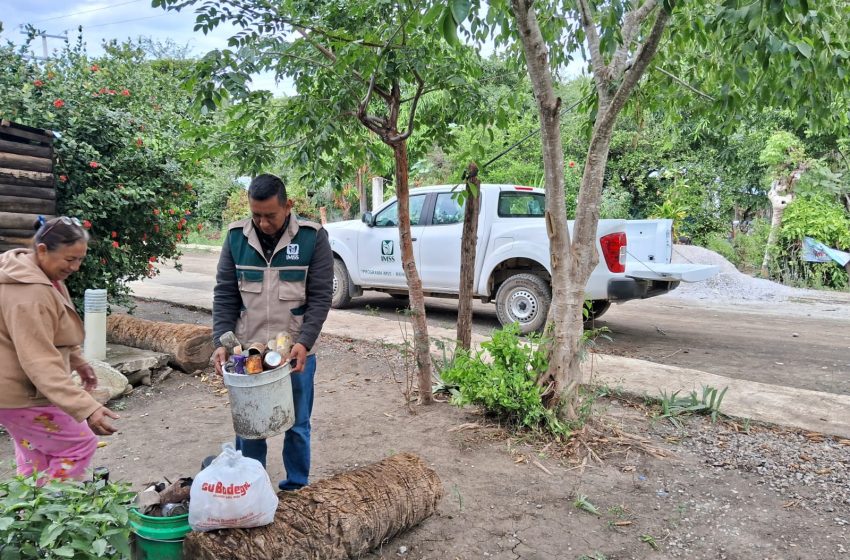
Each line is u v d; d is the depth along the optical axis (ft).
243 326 9.97
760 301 37.63
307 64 14.37
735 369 20.58
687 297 38.75
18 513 6.59
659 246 27.68
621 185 52.31
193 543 7.66
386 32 13.38
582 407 14.25
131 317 21.36
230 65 11.49
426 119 16.93
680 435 14.26
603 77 13.60
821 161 46.01
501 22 14.10
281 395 9.02
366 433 14.39
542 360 14.20
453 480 11.93
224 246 10.15
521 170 47.26
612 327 28.40
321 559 8.29
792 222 46.62
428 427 14.69
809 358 22.26
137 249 22.68
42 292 8.11
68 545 6.30
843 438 13.78
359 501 9.03
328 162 16.34
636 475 12.21
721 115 17.54
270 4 12.16
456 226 27.07
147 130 22.39
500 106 15.35
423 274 28.04
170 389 18.08
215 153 14.71
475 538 9.91
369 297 35.73
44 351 8.09
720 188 50.80
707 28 13.15
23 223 16.60
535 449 13.33
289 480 10.44
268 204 9.12
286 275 9.78
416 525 10.17
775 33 11.84
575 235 13.85
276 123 15.46
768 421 14.71
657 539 9.93
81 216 19.13
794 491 11.54
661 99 18.39
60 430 8.66
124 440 14.14
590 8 14.49
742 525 10.35
